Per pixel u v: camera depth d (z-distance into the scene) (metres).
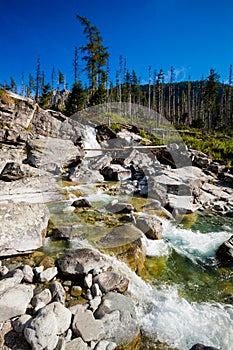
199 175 9.58
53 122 13.41
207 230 5.54
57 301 2.54
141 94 34.19
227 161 11.65
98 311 2.48
